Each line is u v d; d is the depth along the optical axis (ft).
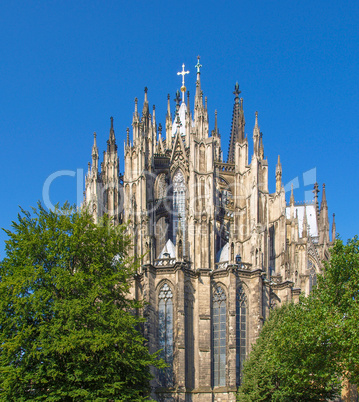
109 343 210.18
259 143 362.12
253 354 269.23
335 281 222.48
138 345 224.12
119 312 224.94
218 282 318.65
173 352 299.99
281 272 347.77
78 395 204.95
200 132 344.28
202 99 350.02
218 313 315.58
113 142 365.40
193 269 323.78
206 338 309.42
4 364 208.23
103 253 239.09
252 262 321.73
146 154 350.84
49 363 206.80
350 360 192.03
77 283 219.20
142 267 308.81
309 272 440.45
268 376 250.78
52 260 230.27
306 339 204.64
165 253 320.70
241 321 312.29
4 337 214.28
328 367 205.98
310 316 210.18
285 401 237.25
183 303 302.45
